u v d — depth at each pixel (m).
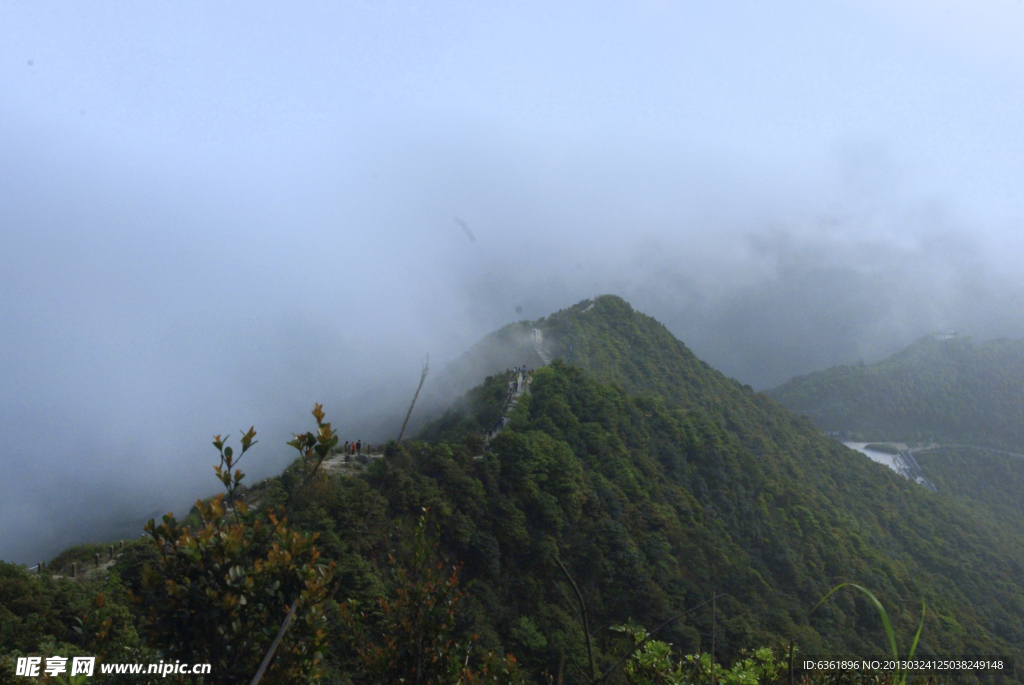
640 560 48.31
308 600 7.18
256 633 7.15
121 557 30.16
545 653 34.69
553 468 52.62
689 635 42.06
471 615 18.62
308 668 7.30
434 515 40.56
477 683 10.29
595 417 67.81
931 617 67.19
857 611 61.12
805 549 70.44
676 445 73.56
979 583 90.56
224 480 7.55
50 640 21.03
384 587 27.55
